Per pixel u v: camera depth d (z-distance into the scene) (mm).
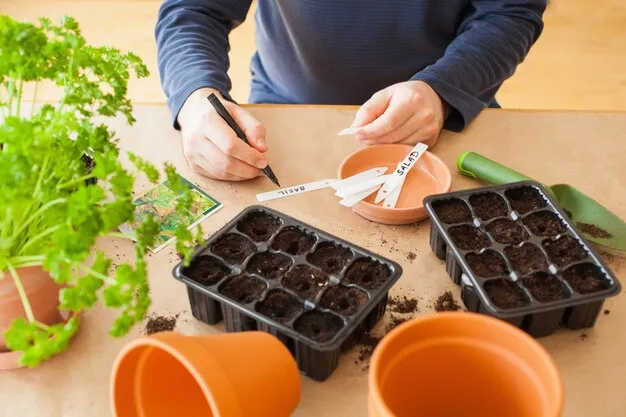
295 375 672
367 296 767
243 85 2504
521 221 872
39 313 732
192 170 1043
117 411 623
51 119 717
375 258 810
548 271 797
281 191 1002
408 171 1012
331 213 966
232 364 609
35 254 690
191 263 797
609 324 805
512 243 844
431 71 1163
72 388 731
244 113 1072
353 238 926
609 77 2592
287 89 1539
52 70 730
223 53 1300
